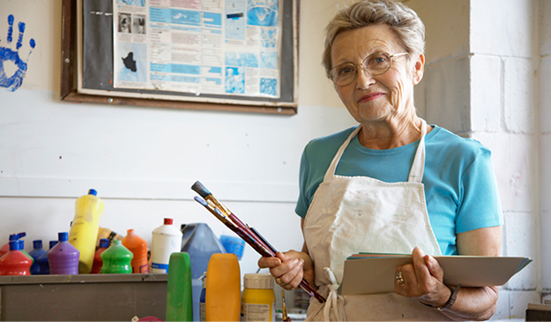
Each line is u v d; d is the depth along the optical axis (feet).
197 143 6.73
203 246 5.82
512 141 6.00
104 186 6.26
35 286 4.65
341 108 7.41
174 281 4.48
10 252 5.14
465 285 3.20
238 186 6.79
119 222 6.29
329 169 4.10
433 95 6.48
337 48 3.79
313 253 3.98
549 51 6.09
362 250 3.62
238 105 6.88
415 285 3.00
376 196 3.72
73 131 6.28
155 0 6.61
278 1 7.12
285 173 7.07
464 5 6.02
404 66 3.69
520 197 5.97
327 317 3.65
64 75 6.21
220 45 6.84
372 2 3.71
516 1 6.16
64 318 4.69
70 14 6.31
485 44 5.98
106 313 4.80
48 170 6.14
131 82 6.44
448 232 3.55
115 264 5.25
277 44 7.08
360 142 4.15
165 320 4.93
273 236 6.89
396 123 3.85
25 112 6.13
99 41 6.34
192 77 6.70
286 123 7.15
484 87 5.92
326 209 3.91
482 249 3.42
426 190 3.60
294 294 6.66
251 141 6.97
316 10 7.38
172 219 5.87
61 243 5.24
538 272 5.96
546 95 6.07
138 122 6.53
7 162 6.00
